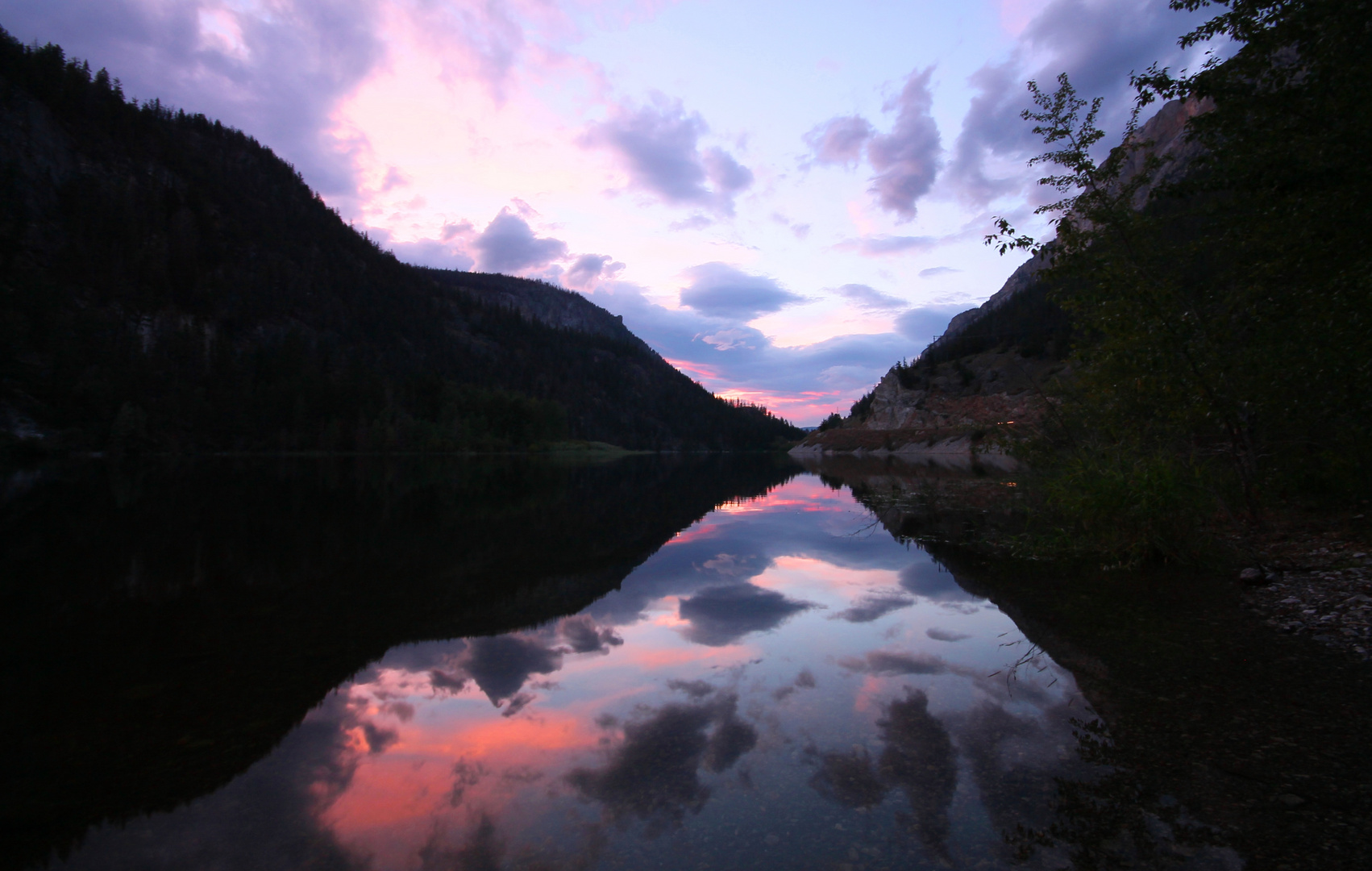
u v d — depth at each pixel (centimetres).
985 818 266
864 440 9194
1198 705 385
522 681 444
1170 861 234
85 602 659
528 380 17275
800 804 280
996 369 8319
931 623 592
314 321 13638
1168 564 790
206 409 7600
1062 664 468
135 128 14675
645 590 738
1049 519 1049
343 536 1125
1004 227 1002
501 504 1809
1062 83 894
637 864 234
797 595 710
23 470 3338
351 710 391
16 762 319
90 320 7781
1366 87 602
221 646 518
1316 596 594
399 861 236
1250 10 671
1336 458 902
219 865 233
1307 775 297
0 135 10662
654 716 382
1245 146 714
